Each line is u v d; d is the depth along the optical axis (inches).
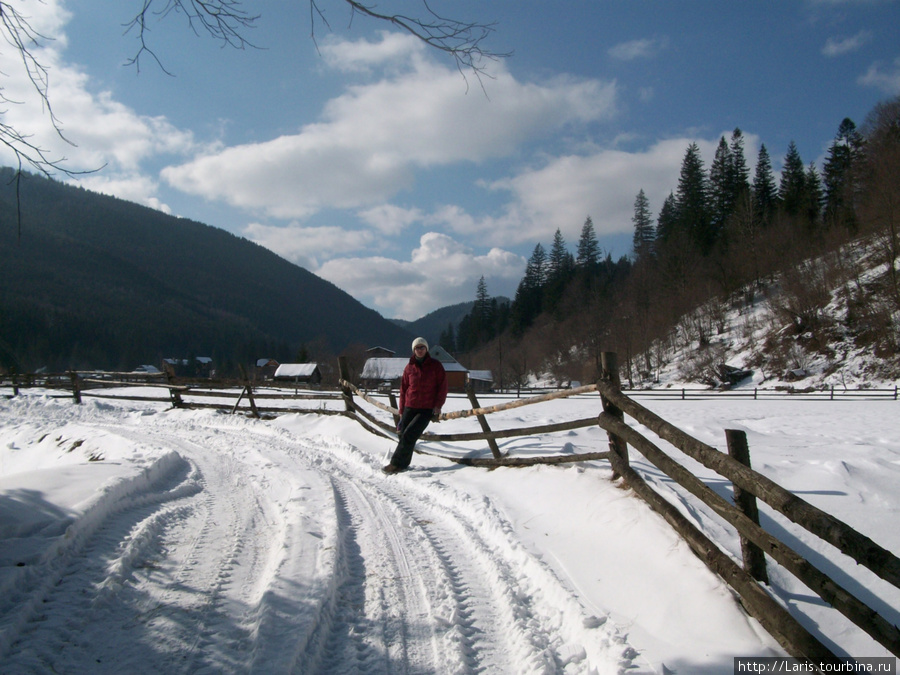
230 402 574.9
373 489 224.2
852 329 1567.4
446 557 153.6
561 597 120.8
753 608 99.7
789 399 1125.1
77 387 571.5
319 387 413.4
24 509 153.7
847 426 438.0
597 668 97.3
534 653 103.3
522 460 215.6
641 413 146.6
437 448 280.7
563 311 3070.9
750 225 2304.4
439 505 199.5
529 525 167.2
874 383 1353.3
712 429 296.5
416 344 252.2
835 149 2434.8
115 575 128.4
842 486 157.9
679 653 96.2
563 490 180.2
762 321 1907.0
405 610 121.8
